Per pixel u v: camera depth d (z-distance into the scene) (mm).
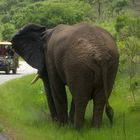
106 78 19828
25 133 19719
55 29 23859
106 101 19969
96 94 20453
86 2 169000
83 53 19969
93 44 20016
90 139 19000
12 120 22906
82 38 20312
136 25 35250
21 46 25719
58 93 23422
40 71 24750
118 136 19109
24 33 25656
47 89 25141
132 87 31656
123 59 33656
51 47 22844
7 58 63188
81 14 152250
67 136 19547
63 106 23625
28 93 35188
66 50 20750
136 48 32906
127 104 27922
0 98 32000
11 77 55906
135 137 19062
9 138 18375
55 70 22859
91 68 19828
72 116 23062
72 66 20266
